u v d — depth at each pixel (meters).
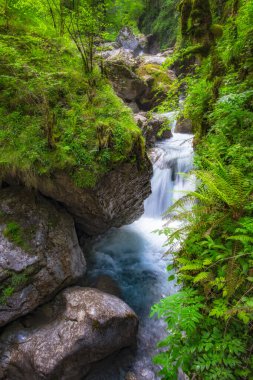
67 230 4.69
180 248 3.02
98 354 3.65
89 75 5.34
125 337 3.89
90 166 4.16
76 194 4.36
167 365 2.12
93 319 3.69
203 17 5.06
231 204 2.63
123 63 12.36
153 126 10.10
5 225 4.12
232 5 6.20
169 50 18.30
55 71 5.06
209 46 5.25
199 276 2.34
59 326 3.76
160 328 4.44
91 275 5.27
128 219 6.16
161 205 7.74
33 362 3.47
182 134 11.58
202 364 1.98
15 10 5.38
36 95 4.58
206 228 2.79
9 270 3.88
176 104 7.20
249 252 2.33
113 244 6.32
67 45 5.86
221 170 2.89
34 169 4.08
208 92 5.38
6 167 4.20
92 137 4.38
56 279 4.23
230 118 3.89
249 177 2.96
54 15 6.08
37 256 4.10
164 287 5.22
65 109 4.66
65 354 3.45
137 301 4.89
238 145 3.36
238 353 1.99
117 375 3.83
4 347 3.78
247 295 2.22
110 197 4.71
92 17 4.96
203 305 2.23
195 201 3.72
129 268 5.66
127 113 5.03
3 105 4.47
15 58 4.68
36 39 5.10
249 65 4.39
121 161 4.36
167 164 8.19
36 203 4.52
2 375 3.67
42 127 4.28
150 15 23.16
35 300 4.04
